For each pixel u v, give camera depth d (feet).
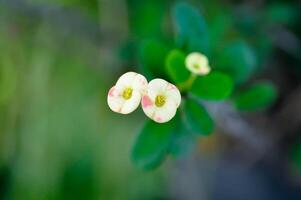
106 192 1.52
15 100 1.56
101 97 1.53
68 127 1.56
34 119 1.56
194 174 1.48
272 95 0.88
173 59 0.69
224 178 1.55
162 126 0.70
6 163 1.56
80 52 1.50
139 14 1.17
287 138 1.48
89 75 1.54
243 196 1.53
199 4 1.27
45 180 1.53
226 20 1.20
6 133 1.56
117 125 1.55
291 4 1.29
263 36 1.27
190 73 0.69
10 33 1.45
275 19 1.27
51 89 1.56
